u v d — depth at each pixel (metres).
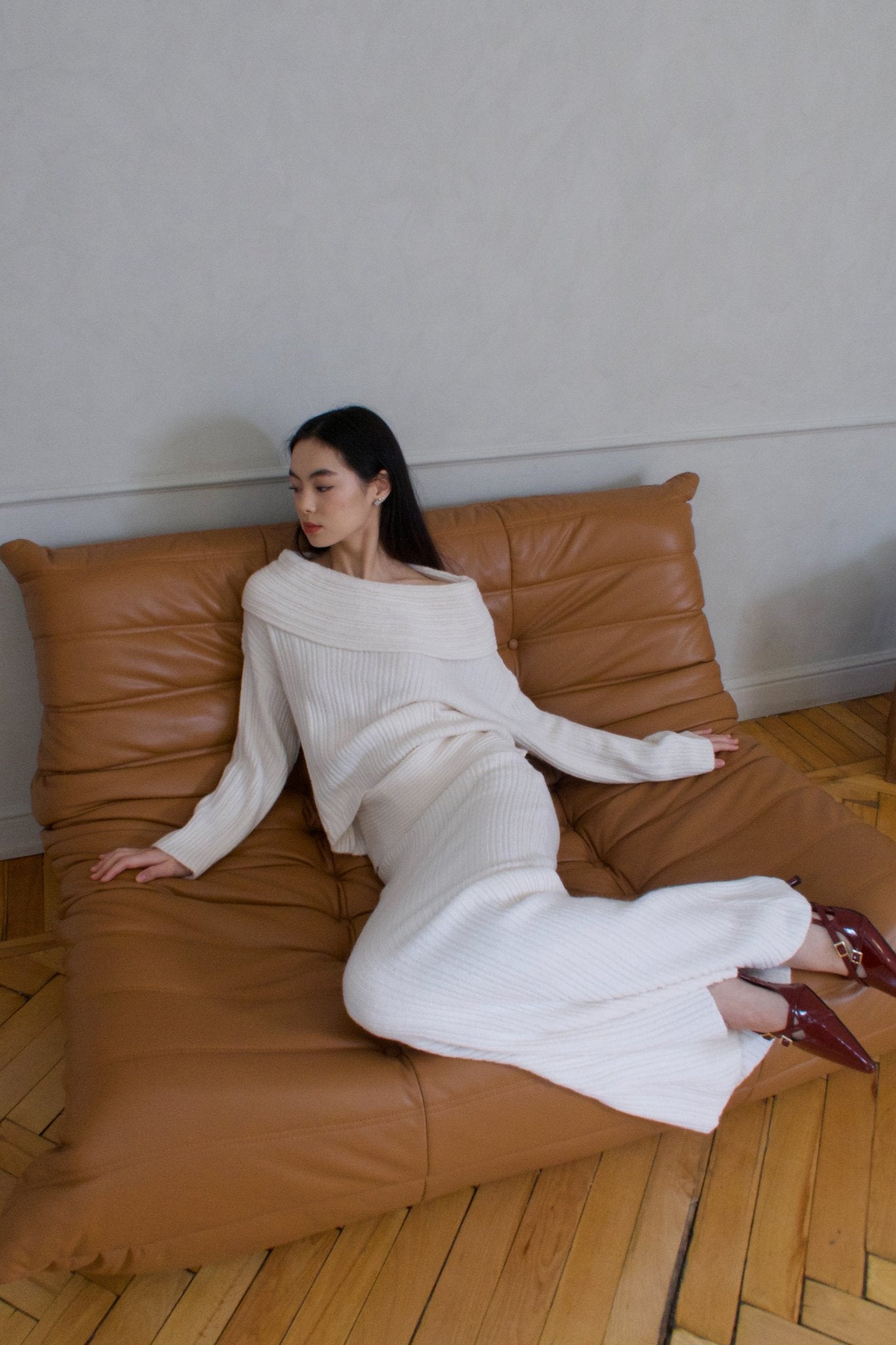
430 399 1.95
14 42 1.44
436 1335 1.21
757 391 2.22
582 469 2.16
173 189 1.61
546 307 1.94
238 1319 1.23
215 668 1.71
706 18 1.79
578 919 1.24
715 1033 1.28
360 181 1.70
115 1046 1.18
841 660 2.68
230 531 1.78
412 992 1.20
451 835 1.41
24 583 1.65
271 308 1.75
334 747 1.62
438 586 1.66
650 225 1.94
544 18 1.68
